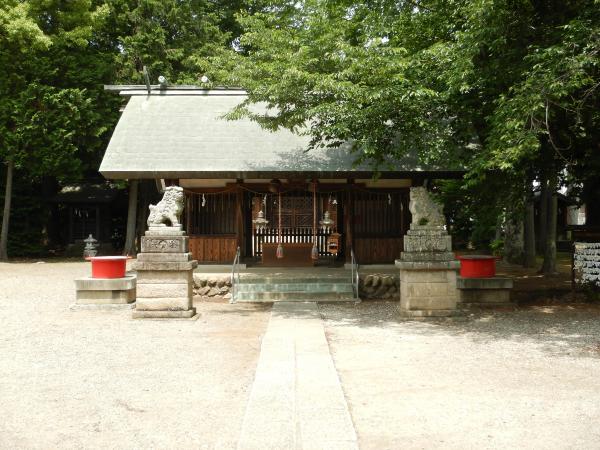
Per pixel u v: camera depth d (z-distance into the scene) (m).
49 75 21.47
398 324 9.23
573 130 9.34
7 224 22.80
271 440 4.06
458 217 25.56
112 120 22.95
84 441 4.23
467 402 5.08
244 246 14.98
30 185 25.45
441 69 9.16
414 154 13.30
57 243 28.92
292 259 14.95
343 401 4.96
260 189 14.62
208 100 16.38
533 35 8.95
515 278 15.65
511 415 4.73
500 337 8.05
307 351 6.97
